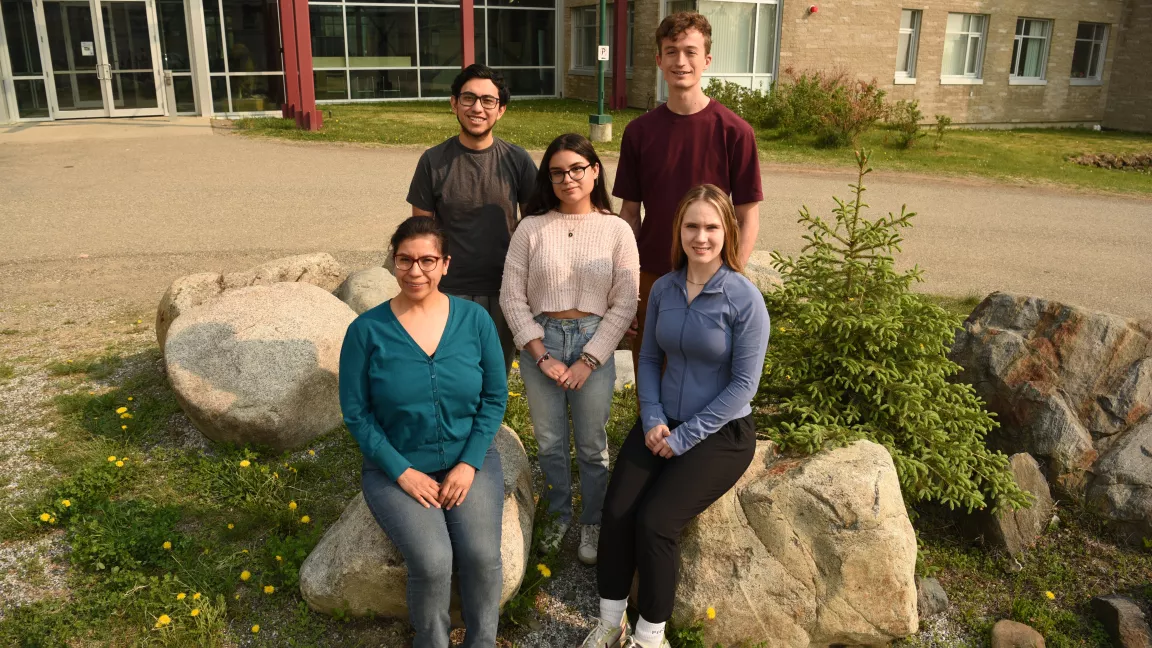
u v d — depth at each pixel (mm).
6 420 4586
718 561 3178
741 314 3020
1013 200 12258
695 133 3596
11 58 16359
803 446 3459
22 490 3924
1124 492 3918
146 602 3209
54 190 10430
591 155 3242
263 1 17609
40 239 8352
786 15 19250
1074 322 4289
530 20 22984
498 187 3768
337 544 3164
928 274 8172
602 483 3521
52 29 16547
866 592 3113
